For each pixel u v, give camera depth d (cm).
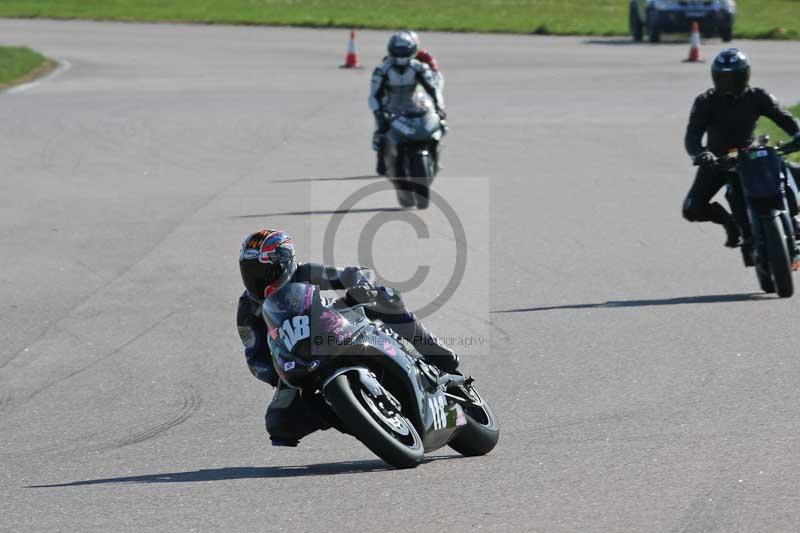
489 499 2144
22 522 2141
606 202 5750
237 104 9200
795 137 3962
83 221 5456
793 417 2606
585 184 6225
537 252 4709
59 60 12338
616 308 3794
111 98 9562
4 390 3144
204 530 2041
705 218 4172
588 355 3250
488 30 14850
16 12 17350
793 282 4016
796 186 4034
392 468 2389
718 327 3509
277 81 10581
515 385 2995
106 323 3781
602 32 14675
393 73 5925
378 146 5922
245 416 2844
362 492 2214
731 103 3981
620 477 2242
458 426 2389
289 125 8256
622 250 4725
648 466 2303
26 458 2588
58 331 3712
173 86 10306
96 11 17500
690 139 3981
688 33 13100
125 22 16388
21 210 5728
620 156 7031
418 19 16162
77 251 4859
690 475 2231
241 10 17512
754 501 2066
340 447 2589
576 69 11062
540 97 9394
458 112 8725
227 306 3947
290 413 2333
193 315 3844
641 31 13625
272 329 2288
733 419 2614
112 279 4375
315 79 10700
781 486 2139
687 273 4312
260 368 2392
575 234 5047
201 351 3431
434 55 12300
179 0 18950
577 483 2219
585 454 2414
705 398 2798
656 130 7888
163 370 3262
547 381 3019
